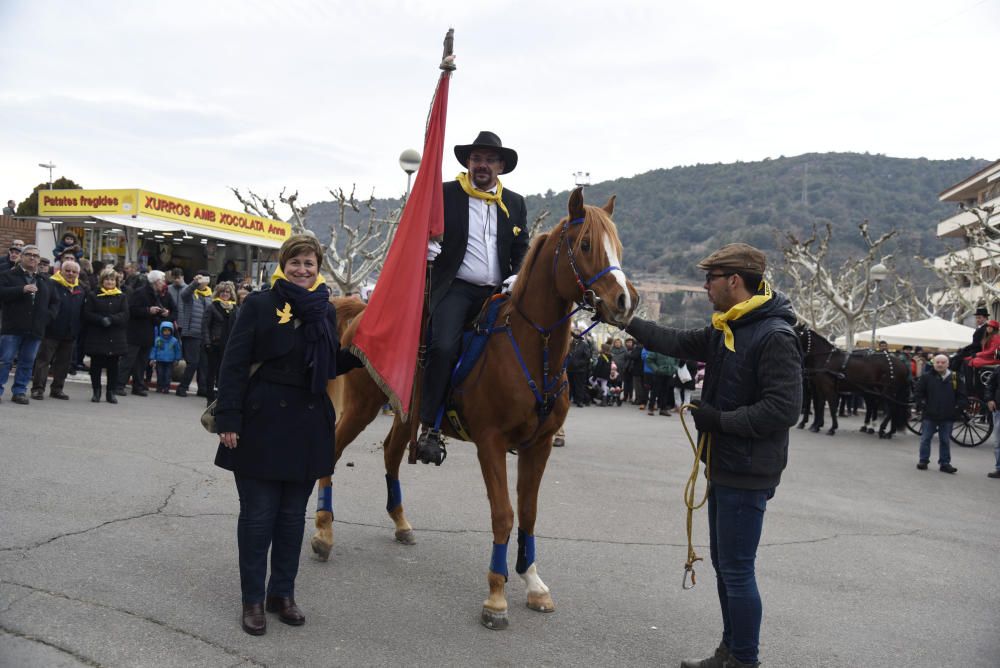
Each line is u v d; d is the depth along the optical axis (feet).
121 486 20.72
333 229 88.53
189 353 42.98
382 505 22.12
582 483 28.22
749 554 11.93
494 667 12.41
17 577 13.84
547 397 14.66
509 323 14.76
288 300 13.29
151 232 58.59
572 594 16.20
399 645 12.92
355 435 17.81
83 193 56.85
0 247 70.74
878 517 26.05
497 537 14.21
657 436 44.78
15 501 18.39
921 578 19.17
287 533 13.48
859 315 101.81
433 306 15.94
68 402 35.50
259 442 12.90
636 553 19.43
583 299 13.84
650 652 13.53
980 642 15.11
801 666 13.50
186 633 12.49
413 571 16.70
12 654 11.05
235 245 67.05
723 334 12.43
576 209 14.15
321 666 11.87
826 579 18.57
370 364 14.73
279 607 13.53
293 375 13.26
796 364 11.51
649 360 57.98
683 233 501.56
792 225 443.32
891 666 13.73
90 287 44.45
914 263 272.10
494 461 14.51
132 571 14.82
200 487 21.58
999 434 37.50
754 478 11.81
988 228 96.94
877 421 67.92
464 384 14.94
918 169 554.05
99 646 11.65
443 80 15.96
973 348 53.11
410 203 15.55
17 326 32.40
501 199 16.81
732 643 12.01
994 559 21.48
